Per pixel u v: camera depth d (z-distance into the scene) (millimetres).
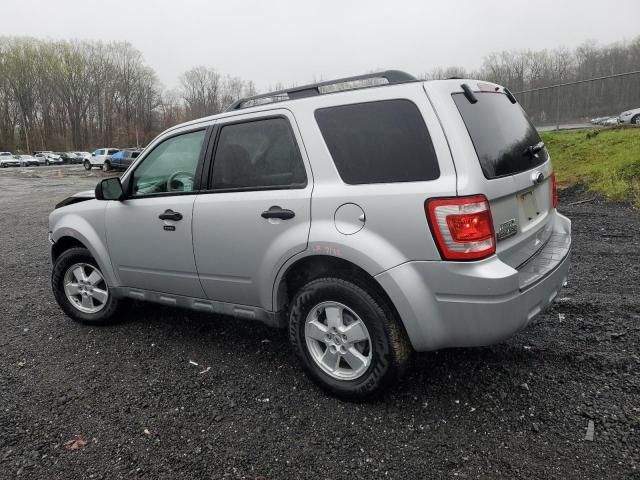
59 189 22031
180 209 3500
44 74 83812
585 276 4859
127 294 4062
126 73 88688
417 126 2615
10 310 4910
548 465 2324
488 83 3117
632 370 3072
